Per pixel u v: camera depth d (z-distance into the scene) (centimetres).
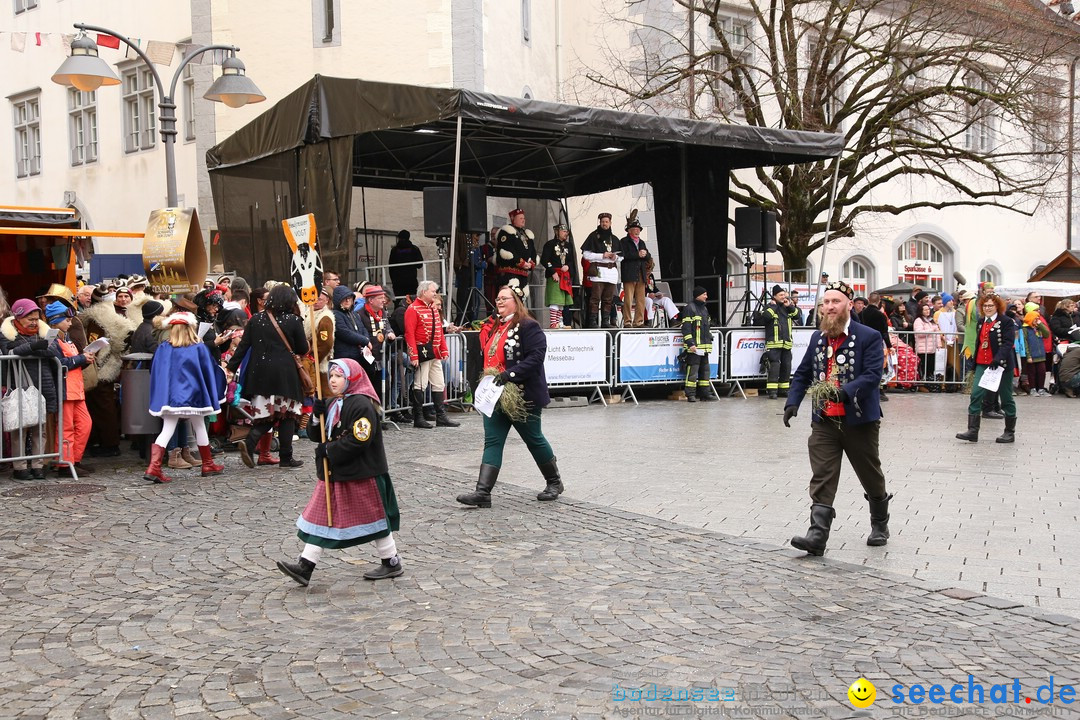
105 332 1038
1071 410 1584
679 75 2103
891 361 1864
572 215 2369
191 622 533
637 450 1094
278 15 2052
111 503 830
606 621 527
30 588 595
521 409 802
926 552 660
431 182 1986
